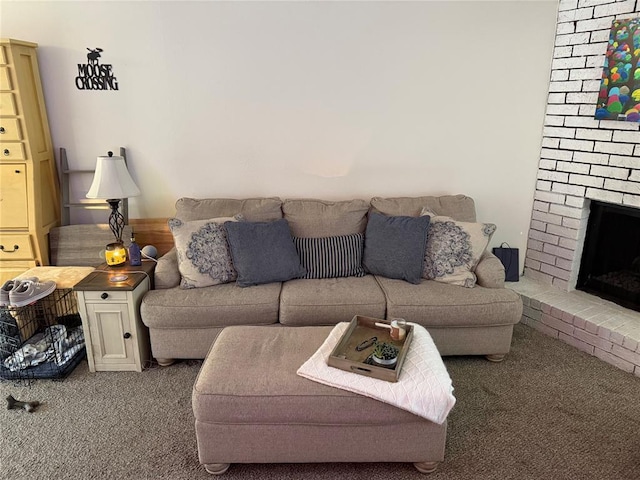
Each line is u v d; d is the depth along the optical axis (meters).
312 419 1.83
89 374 2.63
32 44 2.94
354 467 2.00
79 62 3.08
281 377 1.89
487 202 3.59
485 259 2.89
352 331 2.21
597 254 3.27
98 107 3.17
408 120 3.37
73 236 3.15
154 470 1.98
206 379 1.89
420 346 2.08
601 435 2.18
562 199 3.37
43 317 2.92
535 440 2.15
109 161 2.84
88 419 2.27
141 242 3.34
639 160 2.87
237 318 2.59
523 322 3.30
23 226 3.01
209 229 2.87
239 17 3.08
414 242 2.89
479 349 2.72
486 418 2.29
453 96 3.35
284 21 3.11
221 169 3.36
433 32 3.20
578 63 3.15
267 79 3.20
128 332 2.59
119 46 3.07
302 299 2.61
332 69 3.22
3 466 1.99
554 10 3.24
